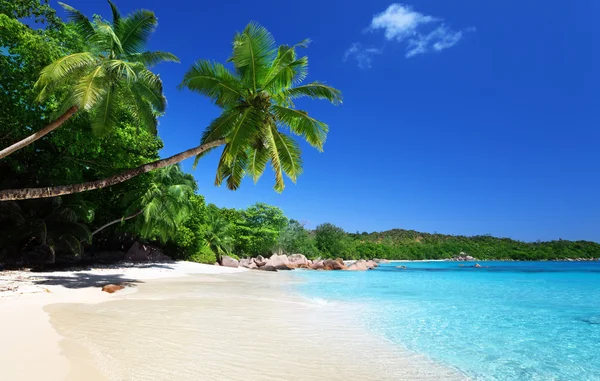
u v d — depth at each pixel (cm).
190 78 1478
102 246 3603
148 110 1678
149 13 1597
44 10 2020
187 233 3662
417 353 770
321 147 1606
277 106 1522
